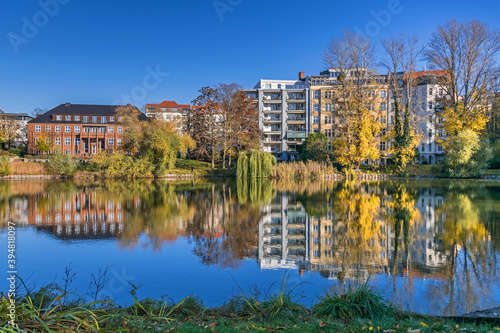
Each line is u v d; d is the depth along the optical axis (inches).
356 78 2160.4
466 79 2017.7
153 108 2999.5
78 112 3169.3
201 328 223.8
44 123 3058.6
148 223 725.3
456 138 1956.2
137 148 2253.9
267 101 3144.7
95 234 621.3
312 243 567.5
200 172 2342.5
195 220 763.4
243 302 293.3
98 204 994.1
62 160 2199.8
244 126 2559.1
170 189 1451.8
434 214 814.5
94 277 401.1
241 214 844.6
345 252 511.2
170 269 433.1
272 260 473.1
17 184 1663.4
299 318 254.2
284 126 3129.9
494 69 1974.7
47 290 310.2
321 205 985.5
